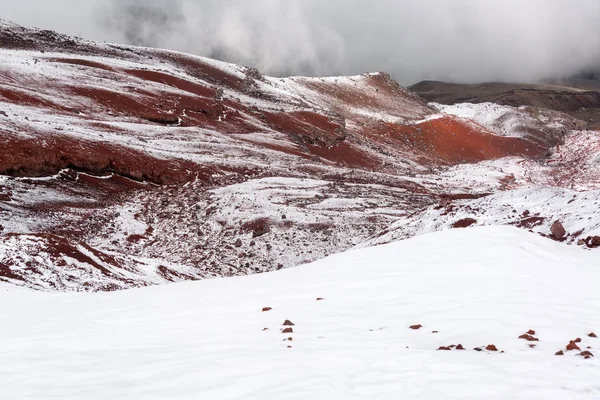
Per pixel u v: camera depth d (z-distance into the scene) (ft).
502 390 18.24
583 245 69.41
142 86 344.69
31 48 442.91
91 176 175.94
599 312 32.53
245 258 131.13
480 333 27.50
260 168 243.81
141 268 94.48
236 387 19.97
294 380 20.36
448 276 44.04
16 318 43.47
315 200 181.57
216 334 31.45
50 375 24.04
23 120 185.16
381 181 270.46
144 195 177.58
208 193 183.32
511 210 102.94
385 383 19.40
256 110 401.08
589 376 19.76
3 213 127.03
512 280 41.60
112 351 28.84
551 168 515.09
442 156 538.06
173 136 274.16
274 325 32.63
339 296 40.16
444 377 19.80
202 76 518.78
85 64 373.61
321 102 615.16
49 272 74.43
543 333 27.37
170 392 19.99
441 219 112.37
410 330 29.04
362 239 143.64
